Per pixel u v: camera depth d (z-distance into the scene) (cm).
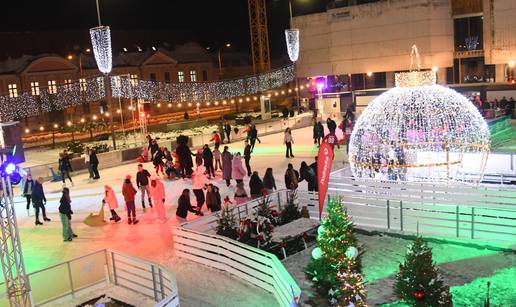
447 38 4347
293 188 1647
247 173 2244
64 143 4069
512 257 1168
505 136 2672
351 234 1080
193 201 1862
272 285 1082
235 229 1369
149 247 1415
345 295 922
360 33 4731
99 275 1207
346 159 2334
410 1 4369
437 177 1582
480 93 3384
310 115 3956
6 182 947
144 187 1783
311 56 5162
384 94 1669
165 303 927
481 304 974
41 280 1120
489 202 1320
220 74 6544
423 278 908
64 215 1512
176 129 4212
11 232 952
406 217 1391
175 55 6775
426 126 1602
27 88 5231
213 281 1171
